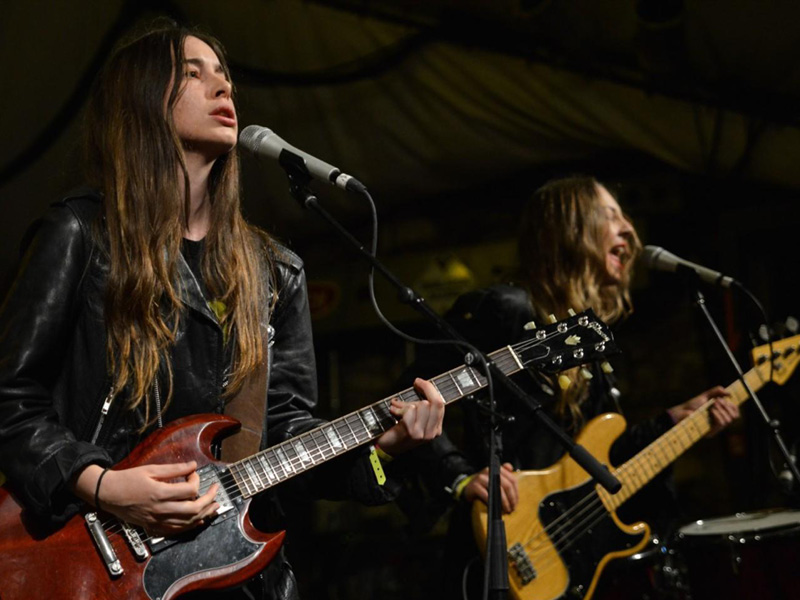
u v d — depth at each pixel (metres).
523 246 3.31
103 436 1.82
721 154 4.84
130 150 1.92
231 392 1.94
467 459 2.97
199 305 1.90
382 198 5.80
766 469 4.25
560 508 2.88
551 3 4.55
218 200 2.03
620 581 2.96
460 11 4.68
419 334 6.29
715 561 3.09
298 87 4.98
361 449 2.01
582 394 3.04
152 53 1.98
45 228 1.85
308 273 6.45
